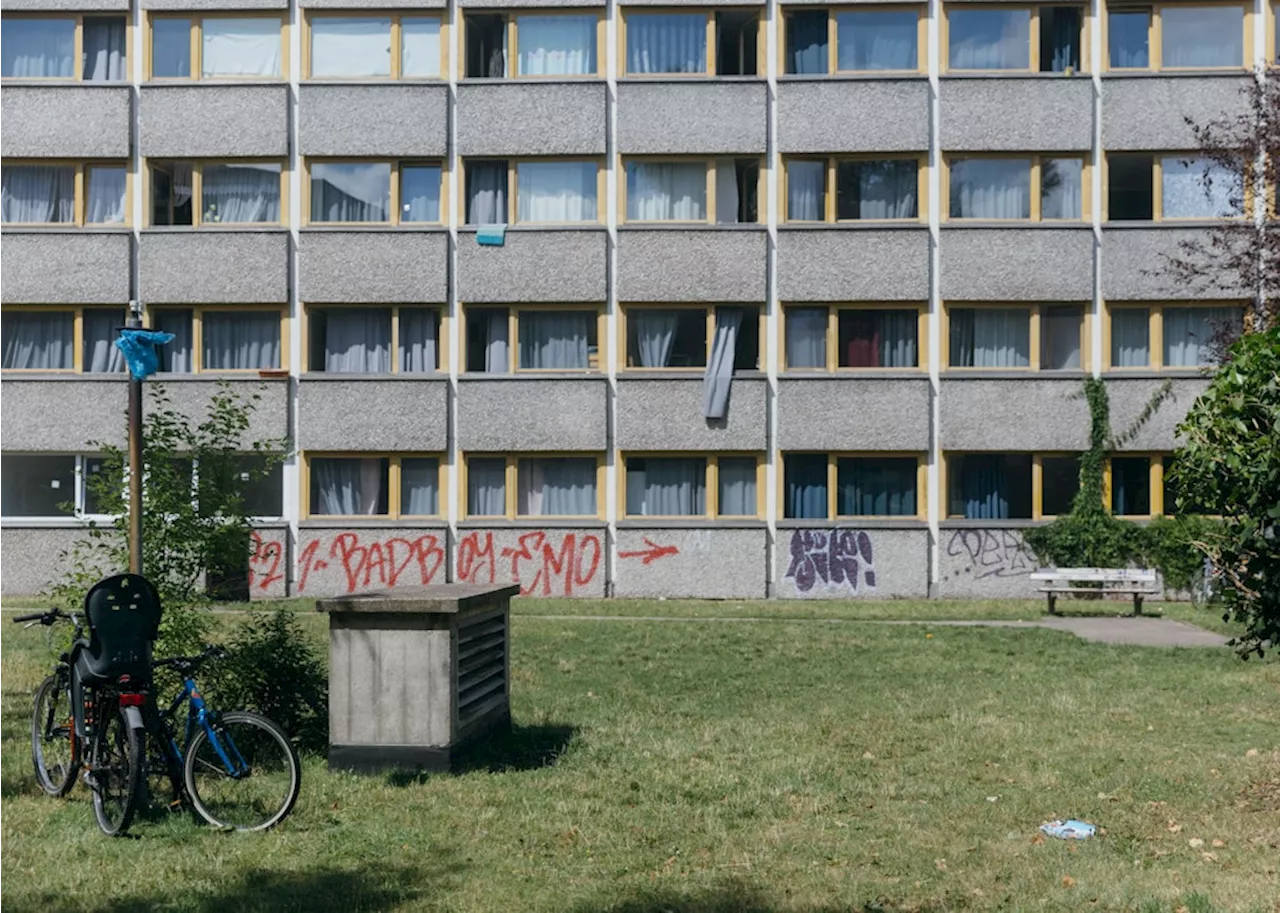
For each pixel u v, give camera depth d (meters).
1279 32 29.17
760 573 29.03
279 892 6.80
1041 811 8.66
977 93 29.11
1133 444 28.83
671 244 29.09
